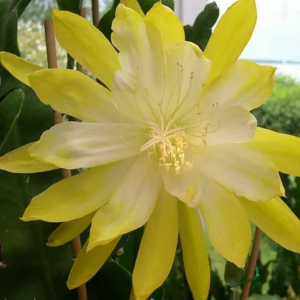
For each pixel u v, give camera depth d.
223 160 0.21
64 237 0.22
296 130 0.48
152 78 0.21
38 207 0.20
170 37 0.21
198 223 0.22
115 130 0.21
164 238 0.21
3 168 0.21
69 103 0.20
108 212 0.20
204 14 0.28
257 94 0.21
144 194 0.21
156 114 0.22
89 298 0.26
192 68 0.20
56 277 0.25
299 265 0.35
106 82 0.21
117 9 0.20
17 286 0.25
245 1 0.21
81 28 0.21
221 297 0.35
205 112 0.21
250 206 0.22
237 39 0.21
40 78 0.19
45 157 0.19
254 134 0.20
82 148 0.20
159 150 0.22
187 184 0.21
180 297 0.34
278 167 0.21
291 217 0.21
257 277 0.28
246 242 0.20
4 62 0.21
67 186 0.21
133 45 0.20
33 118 0.25
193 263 0.22
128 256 0.30
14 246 0.24
